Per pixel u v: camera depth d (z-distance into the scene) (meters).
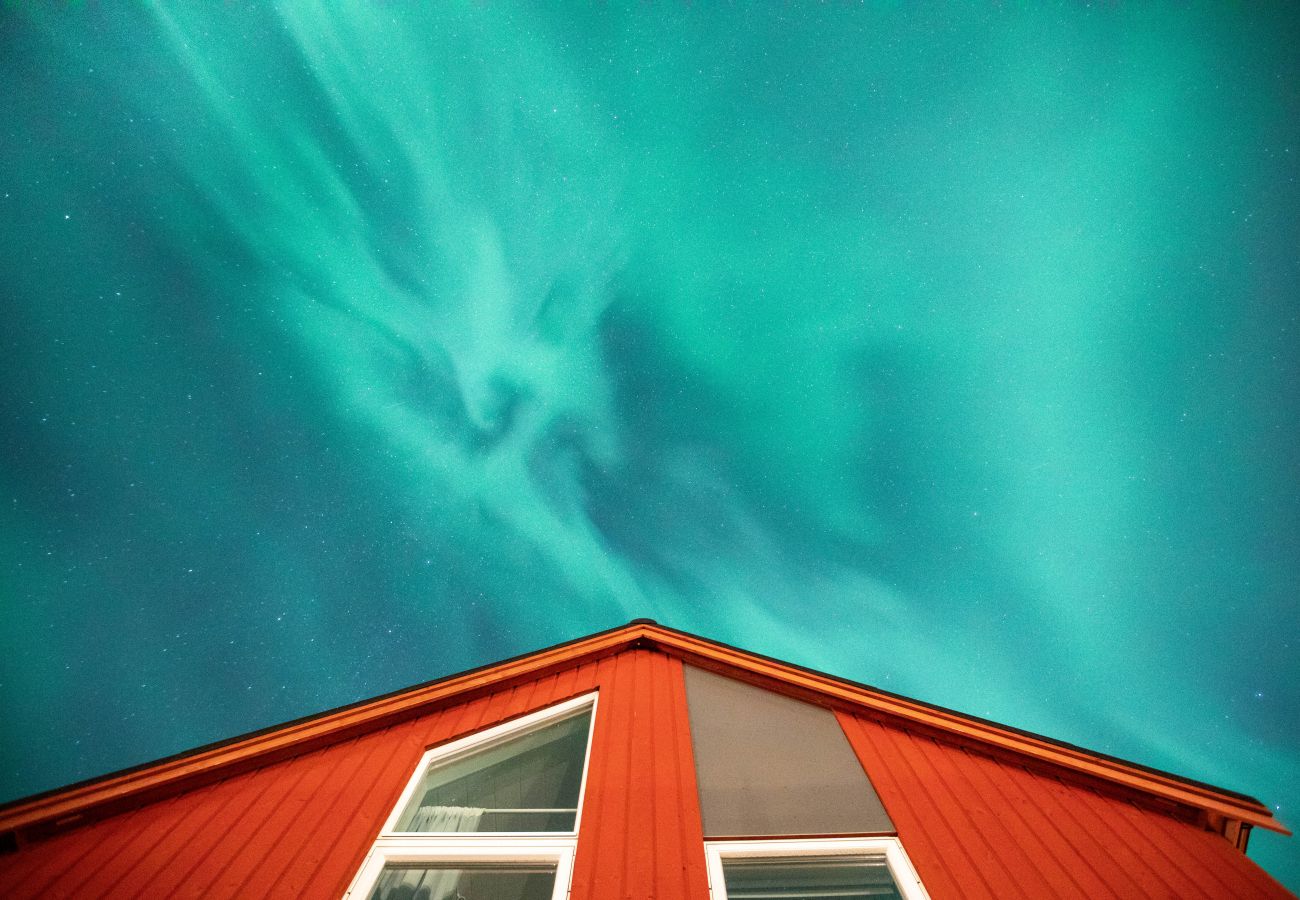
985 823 4.47
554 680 6.39
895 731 5.58
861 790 4.80
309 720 5.45
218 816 4.60
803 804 4.64
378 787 4.91
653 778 4.88
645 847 4.23
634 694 6.07
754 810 4.58
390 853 4.34
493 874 4.68
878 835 4.38
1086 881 3.98
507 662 6.36
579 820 4.51
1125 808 4.68
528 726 5.83
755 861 4.23
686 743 5.33
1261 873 4.02
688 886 3.93
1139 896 3.86
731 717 5.73
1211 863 4.11
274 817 4.58
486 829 4.96
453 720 5.79
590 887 3.94
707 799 4.68
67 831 4.46
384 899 4.20
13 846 4.25
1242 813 4.45
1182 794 4.62
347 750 5.38
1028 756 5.14
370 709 5.68
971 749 5.34
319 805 4.70
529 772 5.65
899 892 4.08
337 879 4.03
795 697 6.09
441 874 4.52
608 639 6.83
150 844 4.32
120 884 3.97
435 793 5.22
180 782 4.85
